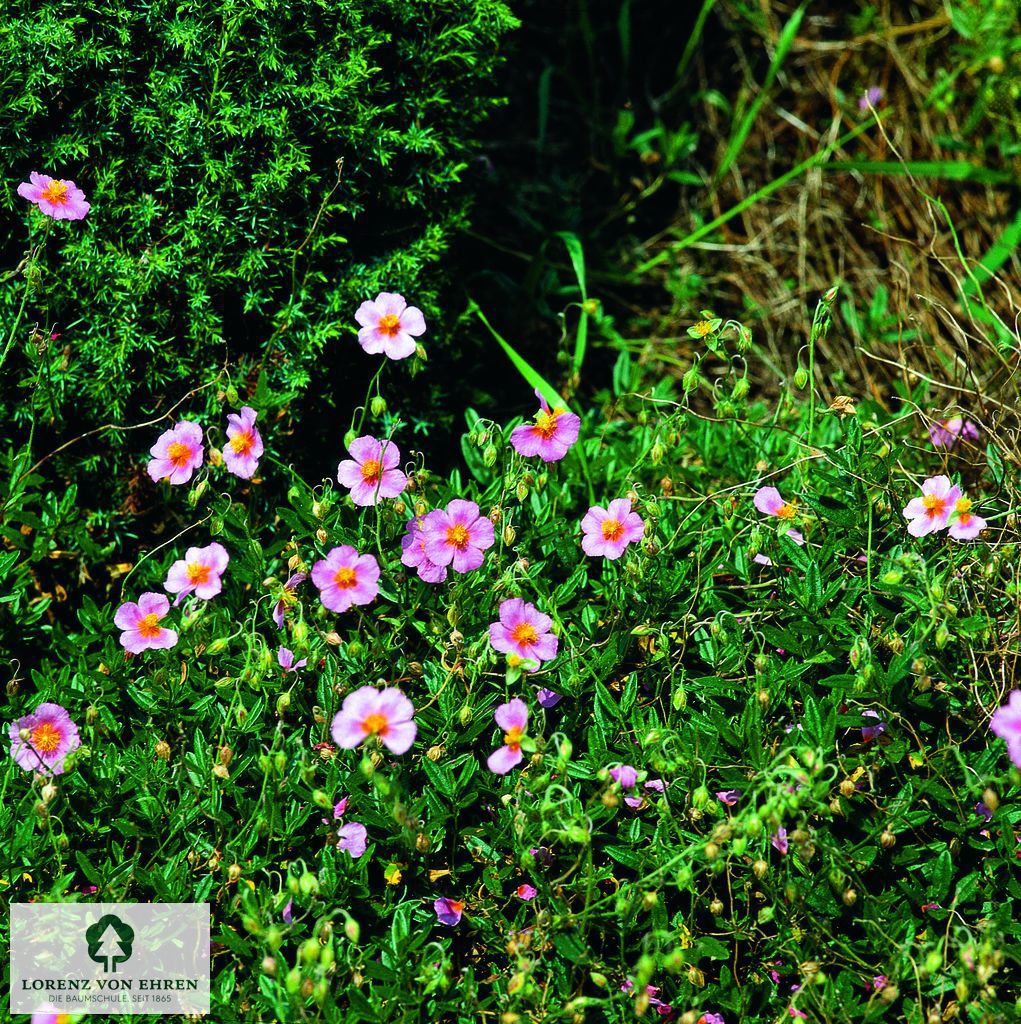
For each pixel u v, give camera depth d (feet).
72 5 7.08
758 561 7.09
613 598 7.06
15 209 7.13
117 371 7.14
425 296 7.29
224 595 7.09
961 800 6.90
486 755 7.00
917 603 6.89
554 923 6.82
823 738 6.90
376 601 7.09
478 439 7.05
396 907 6.89
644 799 6.91
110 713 7.02
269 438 7.20
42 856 6.90
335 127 7.17
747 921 6.91
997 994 6.88
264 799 6.89
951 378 7.54
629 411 7.59
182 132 7.11
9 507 7.09
